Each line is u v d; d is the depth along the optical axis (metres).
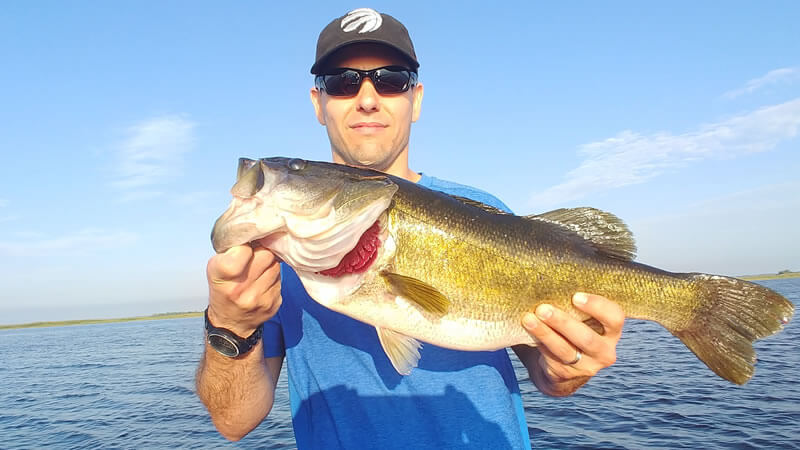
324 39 0.68
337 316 0.59
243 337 0.48
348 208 0.49
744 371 0.58
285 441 1.79
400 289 0.52
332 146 0.71
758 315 0.59
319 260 0.49
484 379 0.56
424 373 0.55
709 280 0.61
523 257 0.57
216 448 1.77
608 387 2.26
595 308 0.51
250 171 0.47
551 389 0.59
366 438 0.53
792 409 1.71
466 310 0.55
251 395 0.53
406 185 0.56
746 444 1.40
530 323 0.50
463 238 0.55
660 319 0.61
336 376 0.56
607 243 0.61
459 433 0.53
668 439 1.49
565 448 1.46
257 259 0.43
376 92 0.66
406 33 0.69
